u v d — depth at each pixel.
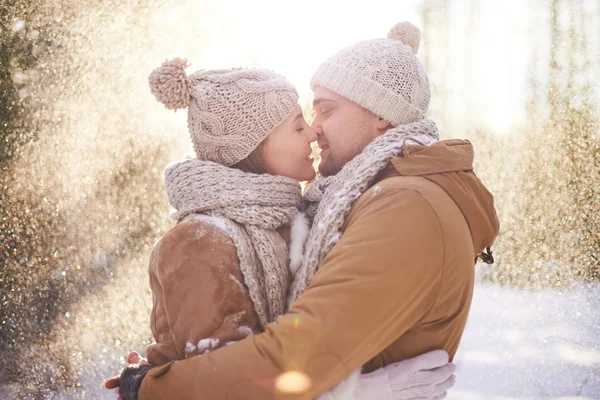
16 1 3.59
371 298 1.04
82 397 2.88
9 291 3.42
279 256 1.26
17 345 3.25
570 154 4.35
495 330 3.48
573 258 4.20
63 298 3.46
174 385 1.07
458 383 2.87
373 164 1.22
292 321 1.04
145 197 3.70
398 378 1.11
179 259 1.19
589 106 4.41
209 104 1.34
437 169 1.21
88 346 3.25
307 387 1.02
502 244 4.32
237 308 1.16
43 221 3.57
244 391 1.03
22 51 3.60
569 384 2.82
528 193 4.34
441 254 1.10
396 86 1.41
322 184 1.36
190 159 1.35
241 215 1.24
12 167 3.56
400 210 1.10
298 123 1.41
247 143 1.35
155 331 1.26
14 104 3.59
